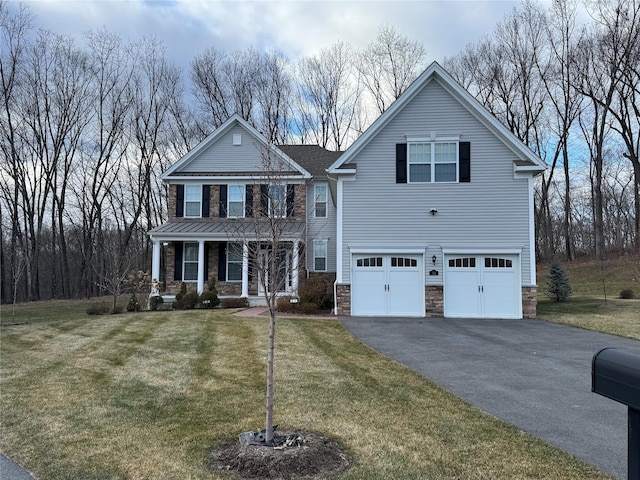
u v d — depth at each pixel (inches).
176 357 344.5
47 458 170.4
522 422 213.8
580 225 1515.7
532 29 1302.9
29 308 861.8
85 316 647.1
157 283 756.6
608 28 1130.0
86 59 1226.0
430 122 635.5
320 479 151.6
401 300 621.6
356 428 200.2
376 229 631.8
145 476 154.6
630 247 1189.7
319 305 674.2
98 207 1269.7
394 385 274.4
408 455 172.1
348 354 364.5
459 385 279.0
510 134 613.3
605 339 447.2
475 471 159.5
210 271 816.9
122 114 1280.8
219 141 874.1
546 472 159.6
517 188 617.9
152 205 1347.2
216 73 1376.7
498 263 613.6
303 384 272.5
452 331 491.5
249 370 305.1
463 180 624.7
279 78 1422.2
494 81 1374.3
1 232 1128.8
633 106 1139.9
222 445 181.2
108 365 320.5
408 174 633.0
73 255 1413.6
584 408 236.2
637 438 88.8
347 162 639.8
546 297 880.3
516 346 407.8
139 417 214.1
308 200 855.7
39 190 1211.2
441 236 623.2
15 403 236.7
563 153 1321.4
